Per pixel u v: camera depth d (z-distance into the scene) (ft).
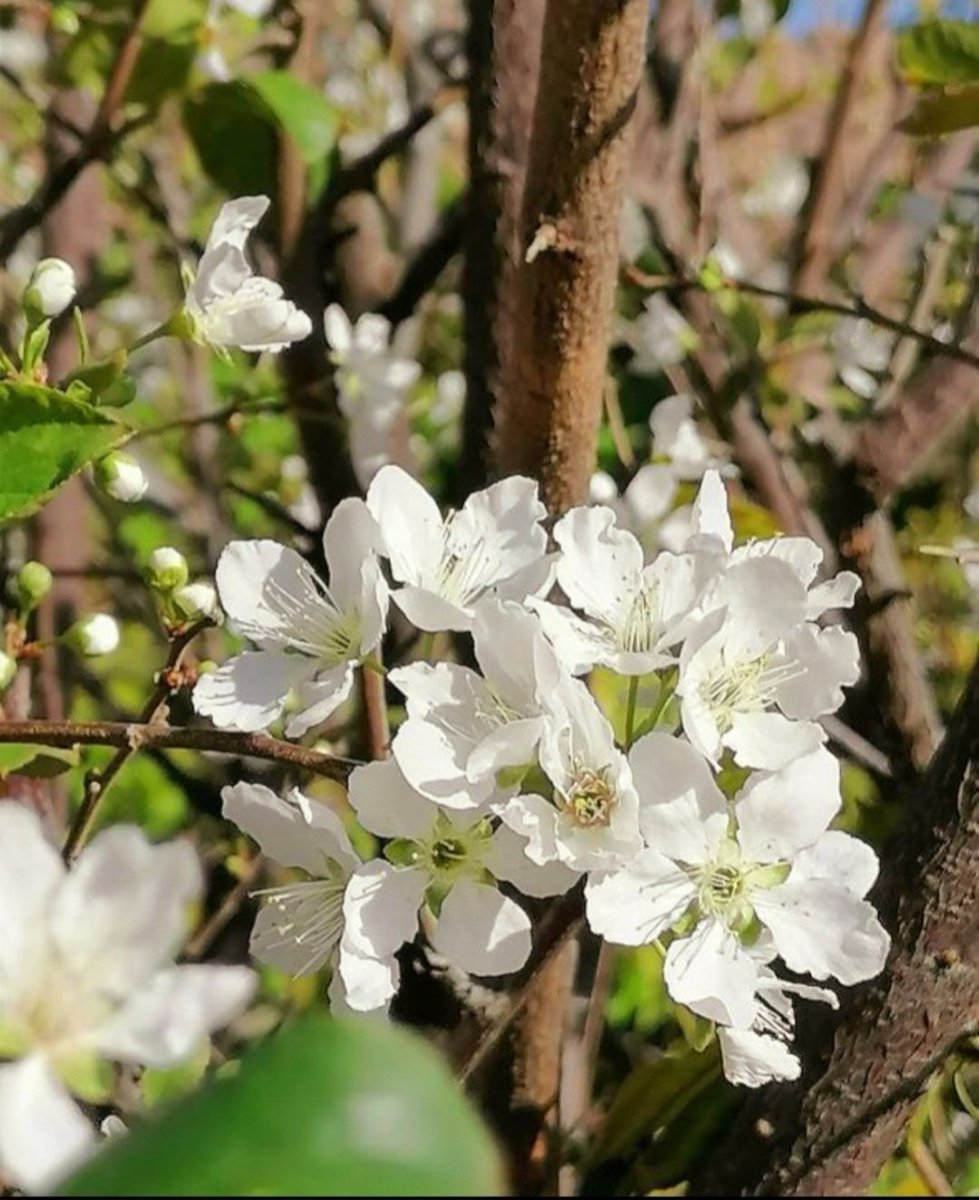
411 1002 0.46
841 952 0.37
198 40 0.64
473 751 0.36
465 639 0.54
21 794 0.47
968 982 0.44
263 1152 0.17
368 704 0.45
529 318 0.47
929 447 0.66
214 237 0.49
